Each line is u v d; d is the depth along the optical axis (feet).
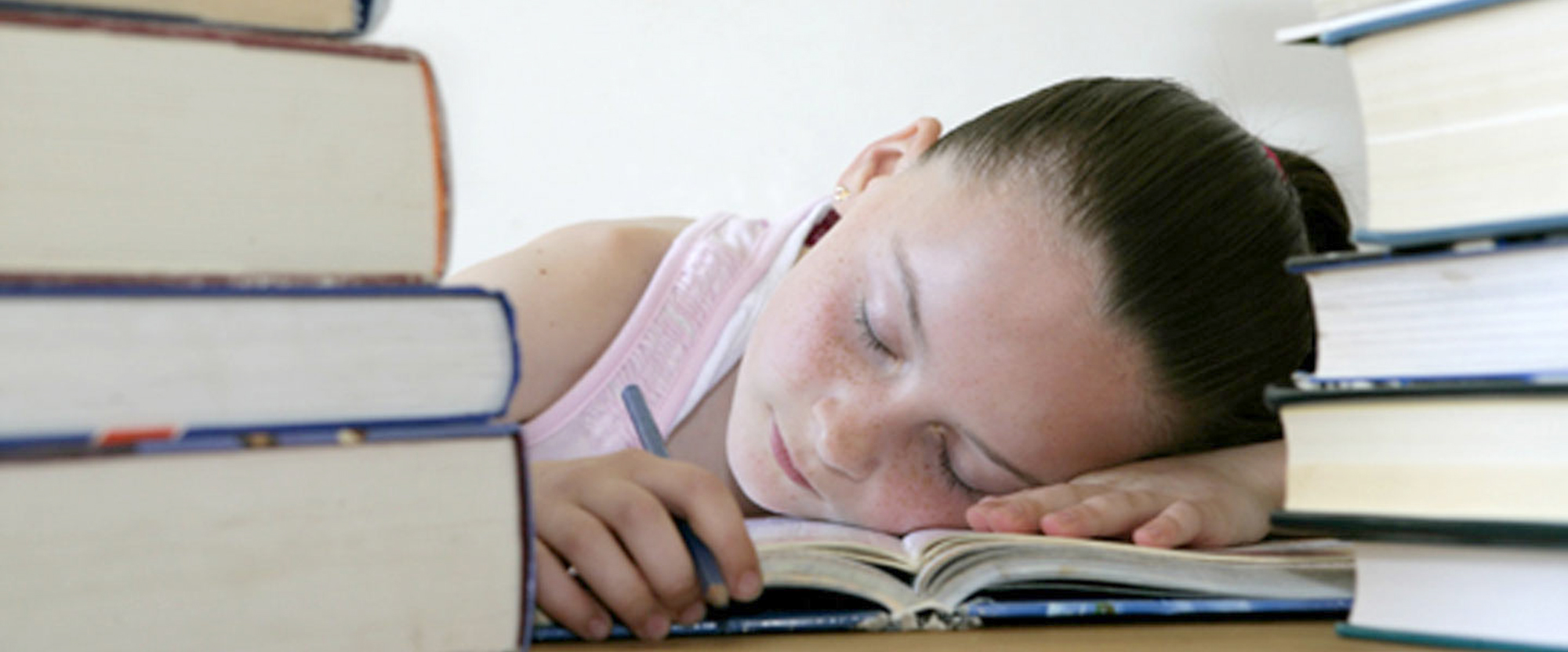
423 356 1.42
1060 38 5.51
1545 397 1.55
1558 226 1.52
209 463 1.29
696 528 2.06
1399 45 1.66
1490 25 1.58
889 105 5.64
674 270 3.86
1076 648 1.78
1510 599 1.64
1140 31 5.44
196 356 1.28
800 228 4.06
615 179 5.81
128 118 1.25
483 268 3.86
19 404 1.19
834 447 3.06
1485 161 1.60
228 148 1.30
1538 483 1.57
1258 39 5.31
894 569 2.18
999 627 2.04
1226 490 3.04
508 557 1.50
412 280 1.42
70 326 1.21
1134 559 2.20
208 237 1.29
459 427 1.46
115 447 1.23
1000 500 2.91
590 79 5.80
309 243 1.35
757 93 5.73
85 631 1.22
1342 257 1.72
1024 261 3.05
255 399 1.31
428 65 1.42
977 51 5.58
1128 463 3.30
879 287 3.14
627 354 3.71
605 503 2.08
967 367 3.01
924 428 3.09
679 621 2.01
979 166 3.27
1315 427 1.78
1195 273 3.17
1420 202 1.66
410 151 1.41
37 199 1.21
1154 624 2.06
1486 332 1.62
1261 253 3.31
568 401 3.66
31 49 1.20
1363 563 1.80
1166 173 3.22
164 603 1.26
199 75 1.28
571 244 4.00
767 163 5.73
